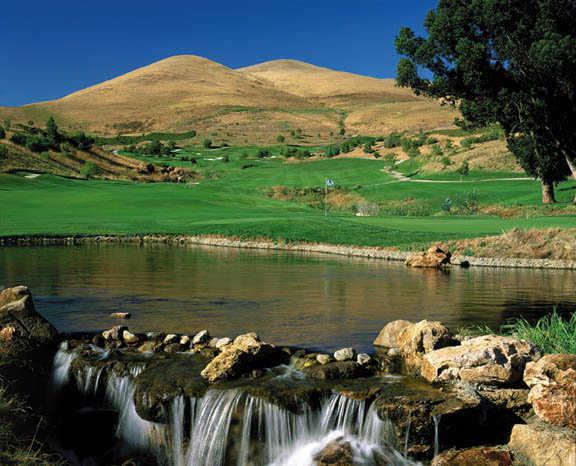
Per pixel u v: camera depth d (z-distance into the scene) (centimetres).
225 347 1046
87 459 935
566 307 1516
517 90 3138
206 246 3606
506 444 808
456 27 3086
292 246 3406
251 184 10281
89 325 1290
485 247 2728
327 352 1070
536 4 2956
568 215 4619
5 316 1154
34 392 1041
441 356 925
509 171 8925
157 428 927
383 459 825
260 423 883
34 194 6719
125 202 6209
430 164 10112
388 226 3922
